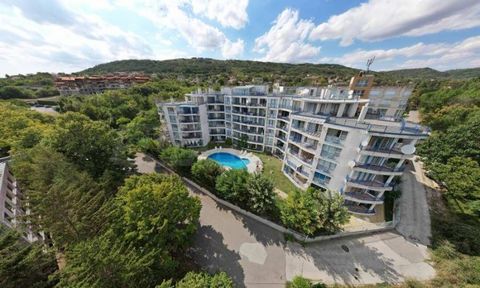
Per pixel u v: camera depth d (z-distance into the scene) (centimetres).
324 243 2811
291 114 4047
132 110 8200
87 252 1447
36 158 2861
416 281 2267
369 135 2741
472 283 2120
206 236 2914
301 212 2620
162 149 4912
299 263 2547
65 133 3316
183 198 2548
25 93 11738
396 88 5772
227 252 2678
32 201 2394
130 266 1588
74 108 8131
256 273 2428
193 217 2558
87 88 15162
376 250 2708
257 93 5403
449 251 2539
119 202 2416
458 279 2195
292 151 4200
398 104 5884
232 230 3025
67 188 2220
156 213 2164
